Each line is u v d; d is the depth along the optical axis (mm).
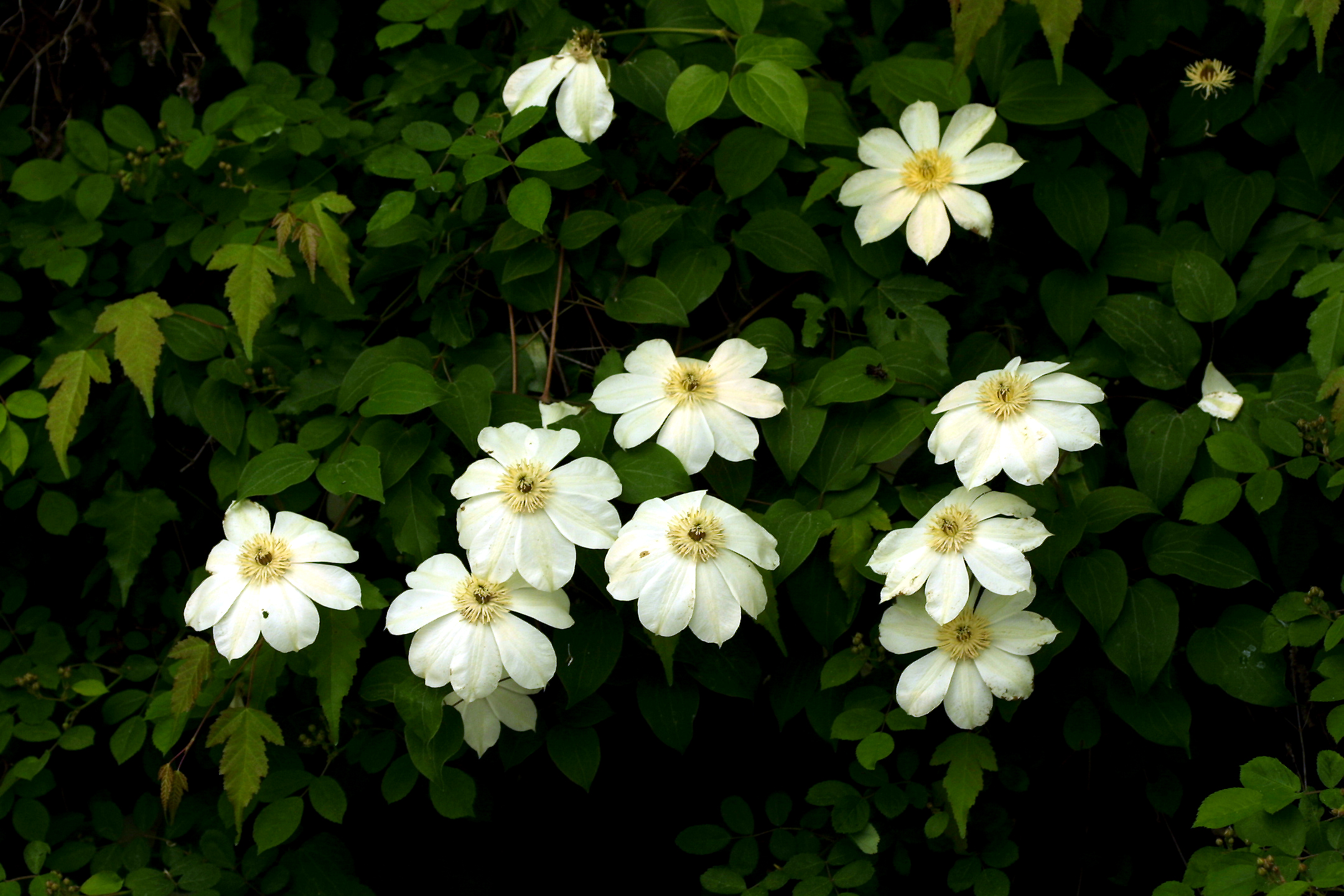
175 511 2863
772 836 2803
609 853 2953
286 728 2797
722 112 2834
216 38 2994
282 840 2715
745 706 2867
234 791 2660
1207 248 2803
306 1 2986
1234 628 2715
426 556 2695
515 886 2961
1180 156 2838
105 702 2865
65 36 3008
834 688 2742
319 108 2879
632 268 2814
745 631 2742
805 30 2900
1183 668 2785
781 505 2695
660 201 2832
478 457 2746
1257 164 2838
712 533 2643
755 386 2693
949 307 2826
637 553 2641
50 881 2781
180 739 2863
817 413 2709
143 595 2906
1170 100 2850
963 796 2666
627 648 2736
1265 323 2807
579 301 2803
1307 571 2762
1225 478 2688
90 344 2793
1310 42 2816
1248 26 2830
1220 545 2695
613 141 2865
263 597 2650
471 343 2812
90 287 2891
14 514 2902
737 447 2686
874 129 2812
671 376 2699
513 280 2793
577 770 2732
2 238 2877
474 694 2645
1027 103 2797
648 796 2926
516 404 2730
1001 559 2641
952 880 2760
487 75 2883
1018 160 2736
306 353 2822
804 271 2783
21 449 2781
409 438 2713
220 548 2670
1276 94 2822
